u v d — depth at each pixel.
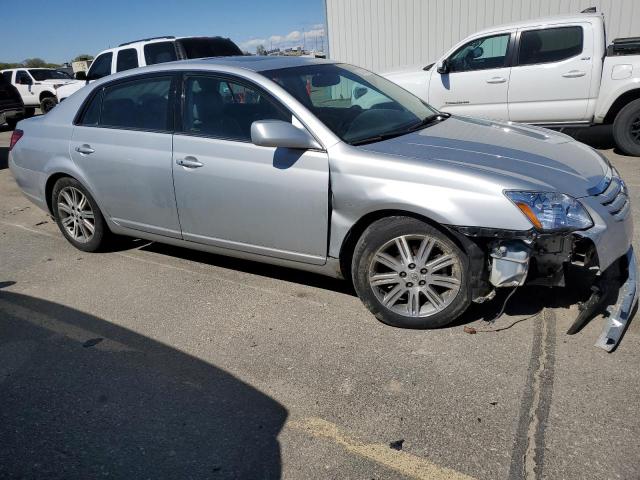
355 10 13.82
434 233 3.23
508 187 3.03
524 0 12.11
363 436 2.60
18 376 3.25
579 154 3.57
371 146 3.46
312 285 4.22
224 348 3.42
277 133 3.41
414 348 3.27
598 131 9.72
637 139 7.68
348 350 3.30
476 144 3.54
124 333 3.68
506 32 8.02
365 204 3.33
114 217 4.75
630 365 2.96
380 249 3.39
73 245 5.27
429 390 2.88
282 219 3.70
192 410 2.86
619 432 2.50
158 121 4.25
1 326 3.87
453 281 3.29
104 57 10.88
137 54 10.40
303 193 3.54
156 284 4.42
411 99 4.52
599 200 3.11
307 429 2.67
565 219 2.98
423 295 3.43
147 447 2.62
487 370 3.01
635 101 7.52
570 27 7.63
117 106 4.55
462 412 2.71
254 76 3.84
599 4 11.56
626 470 2.30
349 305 3.86
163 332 3.66
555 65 7.75
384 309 3.48
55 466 2.53
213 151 3.90
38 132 5.10
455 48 8.41
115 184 4.55
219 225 4.04
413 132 3.79
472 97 8.39
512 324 3.43
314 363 3.20
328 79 4.12
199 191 4.02
